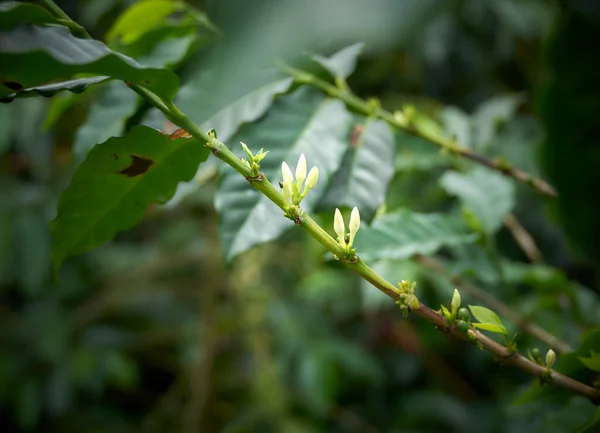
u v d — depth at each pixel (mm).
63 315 1139
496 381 851
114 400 1288
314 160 411
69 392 1091
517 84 1088
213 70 195
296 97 434
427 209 731
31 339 1122
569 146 354
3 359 1104
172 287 1135
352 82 906
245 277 969
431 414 980
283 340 989
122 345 1185
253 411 959
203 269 1044
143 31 439
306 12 175
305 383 930
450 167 690
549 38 343
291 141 418
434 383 1057
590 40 337
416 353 996
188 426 925
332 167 408
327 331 1017
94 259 1170
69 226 385
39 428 1191
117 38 471
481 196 514
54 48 296
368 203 417
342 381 1119
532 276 521
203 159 366
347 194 418
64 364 1105
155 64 440
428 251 471
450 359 1026
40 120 957
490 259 507
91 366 1113
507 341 359
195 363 1001
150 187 376
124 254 1188
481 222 500
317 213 417
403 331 976
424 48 940
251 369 1070
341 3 175
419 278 617
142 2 422
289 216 336
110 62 296
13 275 1038
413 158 596
